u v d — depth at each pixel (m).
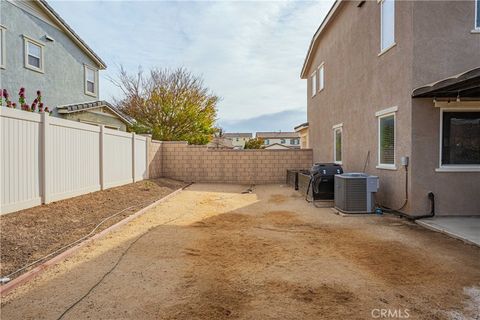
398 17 7.88
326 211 8.78
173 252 5.14
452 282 3.97
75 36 16.09
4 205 5.75
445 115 7.39
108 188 10.19
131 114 21.70
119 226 6.75
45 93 14.36
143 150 13.48
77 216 6.91
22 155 6.23
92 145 9.20
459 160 7.45
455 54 7.25
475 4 7.27
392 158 8.38
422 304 3.42
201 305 3.38
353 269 4.41
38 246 5.08
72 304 3.38
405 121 7.58
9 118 5.88
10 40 12.45
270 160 16.05
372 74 9.36
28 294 3.61
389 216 8.00
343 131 11.87
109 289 3.75
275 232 6.48
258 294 3.64
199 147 16.00
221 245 5.55
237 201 10.53
